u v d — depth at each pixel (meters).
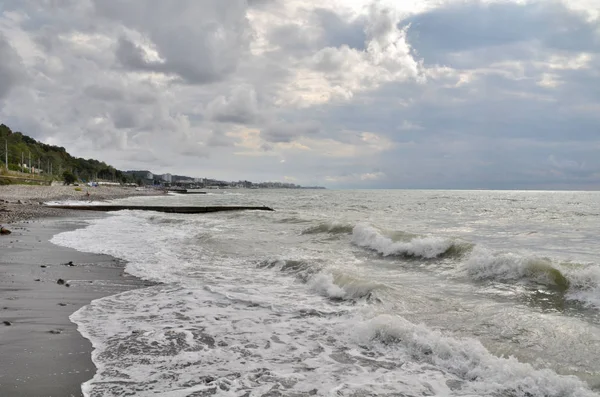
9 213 30.83
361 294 8.73
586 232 24.36
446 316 7.48
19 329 6.36
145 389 4.56
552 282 9.70
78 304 7.99
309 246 17.05
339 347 6.12
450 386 4.91
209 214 39.72
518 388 4.80
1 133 180.75
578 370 5.19
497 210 51.47
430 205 65.50
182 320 7.17
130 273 11.22
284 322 7.21
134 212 41.16
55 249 14.87
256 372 5.16
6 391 4.36
